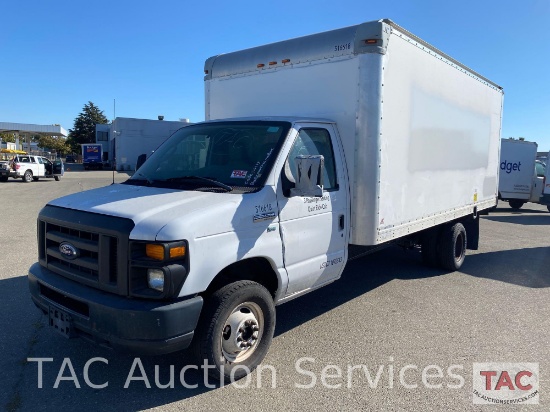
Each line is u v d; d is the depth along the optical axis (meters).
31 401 3.43
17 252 8.19
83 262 3.45
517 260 8.56
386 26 4.64
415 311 5.55
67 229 3.63
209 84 6.09
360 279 6.97
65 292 3.43
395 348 4.47
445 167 6.48
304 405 3.43
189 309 3.22
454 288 6.57
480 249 9.64
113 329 3.13
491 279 7.11
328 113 4.89
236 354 3.78
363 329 4.94
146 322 3.07
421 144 5.68
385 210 4.96
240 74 5.70
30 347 4.33
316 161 3.64
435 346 4.54
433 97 5.91
